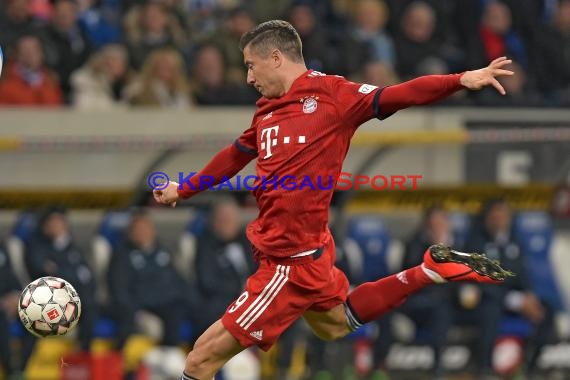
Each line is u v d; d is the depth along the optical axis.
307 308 22.11
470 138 38.28
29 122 39.06
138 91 41.22
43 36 41.97
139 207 39.72
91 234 40.09
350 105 21.22
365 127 41.47
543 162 42.81
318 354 38.59
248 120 41.03
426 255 22.48
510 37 49.09
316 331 23.19
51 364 37.22
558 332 41.97
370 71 42.38
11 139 36.81
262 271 21.86
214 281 38.69
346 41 45.47
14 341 37.44
